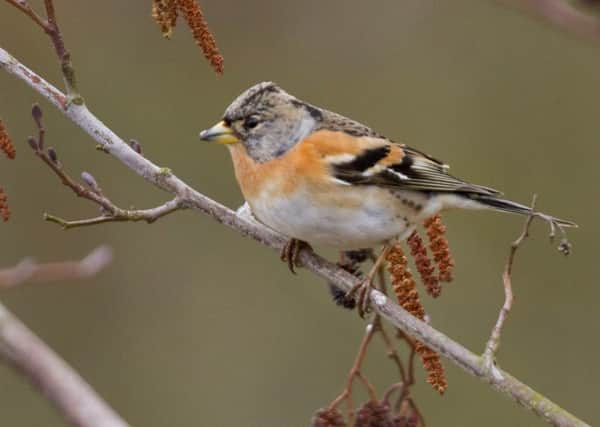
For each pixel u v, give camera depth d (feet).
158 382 42.27
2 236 42.86
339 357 42.55
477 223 44.50
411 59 46.68
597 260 44.11
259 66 46.37
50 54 45.34
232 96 45.78
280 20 46.80
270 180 25.09
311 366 42.47
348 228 24.90
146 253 43.88
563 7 23.17
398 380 41.73
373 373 41.88
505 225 44.42
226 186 44.50
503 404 41.29
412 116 46.16
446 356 22.35
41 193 43.29
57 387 17.99
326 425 22.80
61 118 43.88
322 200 24.76
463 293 43.83
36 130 43.73
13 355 18.56
